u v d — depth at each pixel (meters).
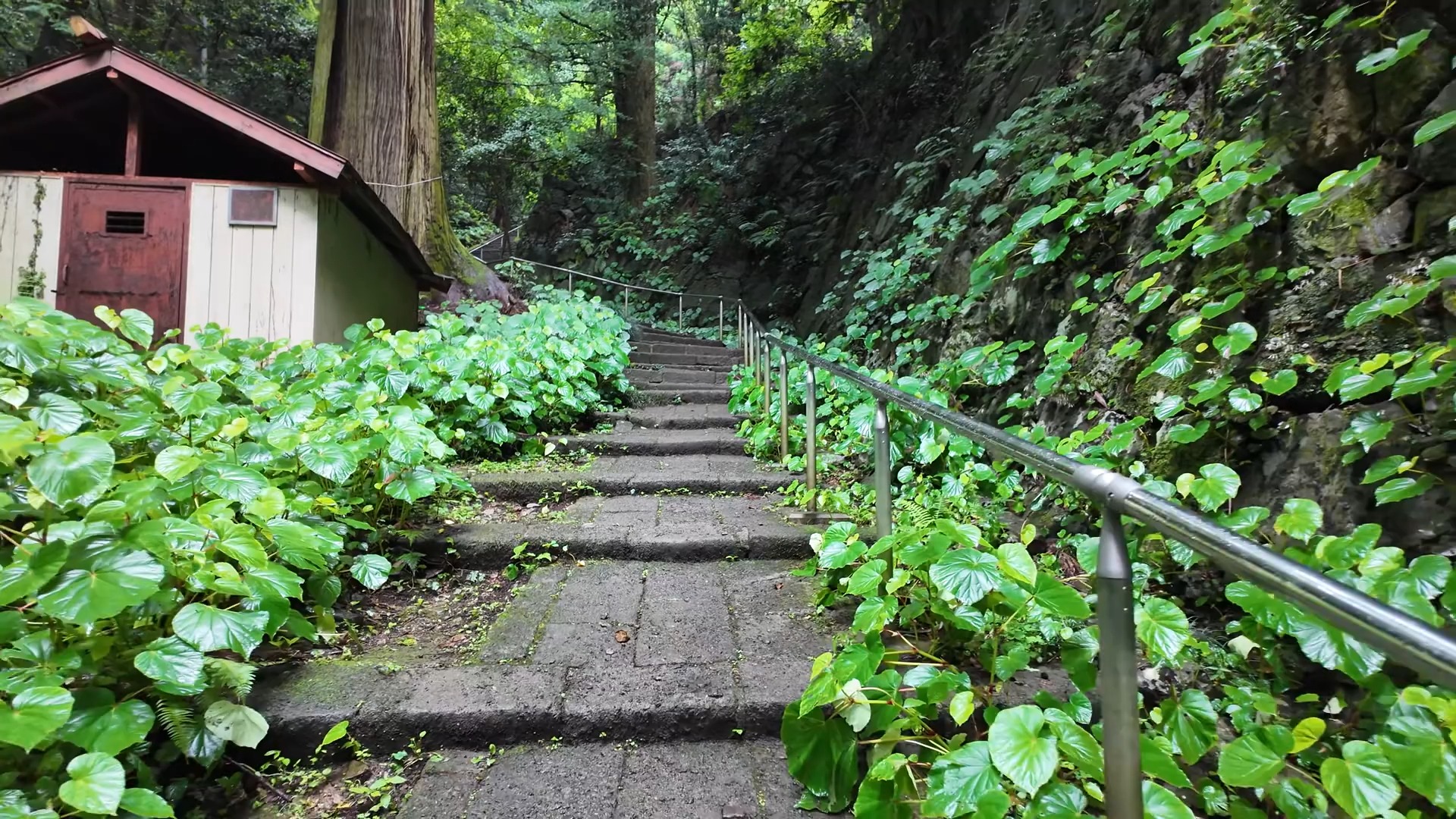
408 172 7.10
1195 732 1.35
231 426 2.17
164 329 4.24
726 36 13.98
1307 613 0.78
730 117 13.46
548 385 4.31
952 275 4.61
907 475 3.05
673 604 2.37
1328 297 2.16
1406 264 2.00
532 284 9.82
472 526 2.92
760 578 2.60
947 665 1.75
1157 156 2.92
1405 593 1.40
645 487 3.55
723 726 1.75
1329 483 1.98
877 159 8.54
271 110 11.22
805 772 1.54
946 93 7.31
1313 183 2.37
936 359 4.38
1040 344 3.50
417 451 2.55
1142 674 1.84
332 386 3.01
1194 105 3.11
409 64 7.06
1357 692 1.66
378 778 1.61
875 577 1.75
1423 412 1.82
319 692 1.78
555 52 12.85
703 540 2.78
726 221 11.62
